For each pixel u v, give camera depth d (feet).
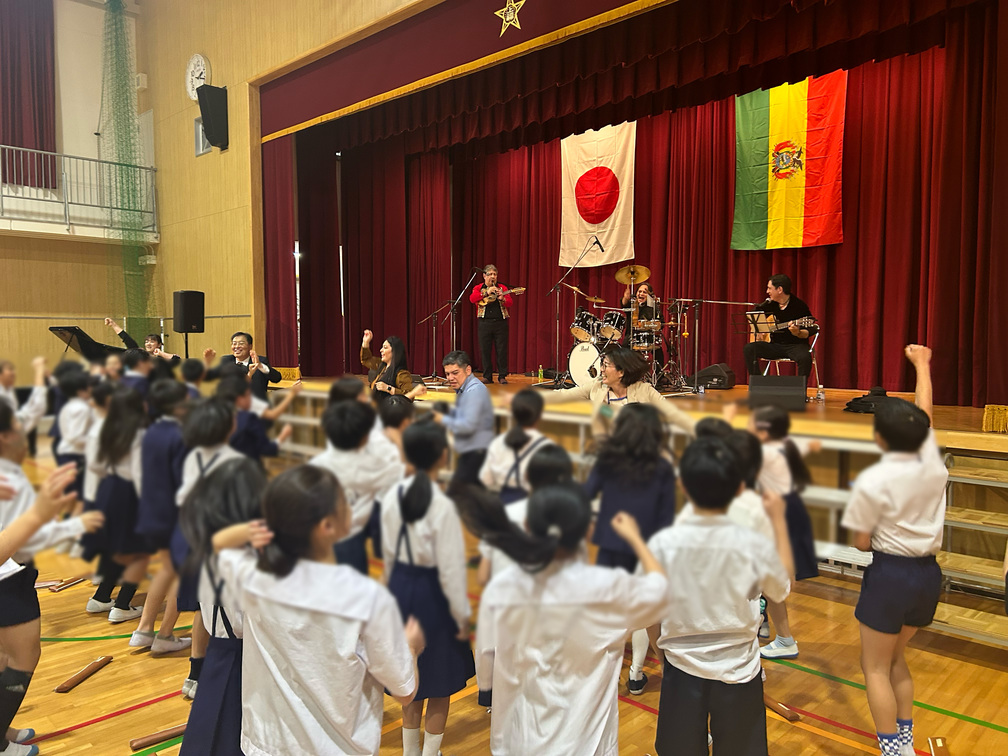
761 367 20.99
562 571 2.52
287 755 3.80
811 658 9.16
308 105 22.27
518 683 3.60
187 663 8.87
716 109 22.08
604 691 3.82
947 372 16.58
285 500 2.30
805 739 7.29
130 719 7.55
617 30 16.44
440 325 29.32
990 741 7.30
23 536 2.28
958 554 10.95
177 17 27.78
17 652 6.02
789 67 19.34
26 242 29.04
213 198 26.76
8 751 6.75
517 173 27.50
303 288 28.04
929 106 17.99
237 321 26.00
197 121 27.30
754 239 21.29
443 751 6.81
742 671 4.66
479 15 16.96
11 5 28.32
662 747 4.88
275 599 2.62
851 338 19.80
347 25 20.51
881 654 6.03
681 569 2.58
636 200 24.30
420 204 29.63
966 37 16.31
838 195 19.62
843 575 12.23
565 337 26.22
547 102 21.07
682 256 23.15
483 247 28.86
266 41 23.56
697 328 21.36
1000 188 11.53
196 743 4.86
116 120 30.07
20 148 27.94
